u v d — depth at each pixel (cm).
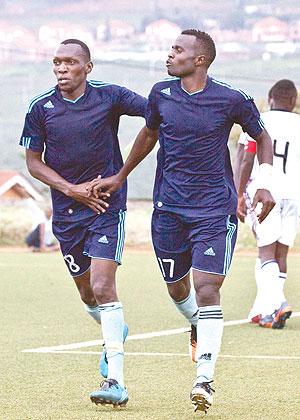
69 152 1512
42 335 2078
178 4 13988
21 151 8969
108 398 1384
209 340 1397
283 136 2206
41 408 1398
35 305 2600
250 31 12900
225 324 2273
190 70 1420
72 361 1769
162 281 3228
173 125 1422
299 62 11188
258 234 2203
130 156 1485
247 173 2066
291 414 1373
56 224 1551
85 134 1505
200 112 1414
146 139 1480
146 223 5078
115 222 1502
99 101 1508
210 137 1418
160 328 2203
